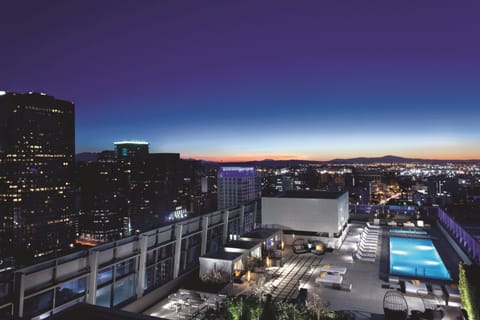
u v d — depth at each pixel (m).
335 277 25.27
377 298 22.62
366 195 192.88
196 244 27.95
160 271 23.67
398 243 36.88
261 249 30.47
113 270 19.67
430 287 23.66
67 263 16.94
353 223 47.66
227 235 31.83
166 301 22.16
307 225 36.88
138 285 21.19
